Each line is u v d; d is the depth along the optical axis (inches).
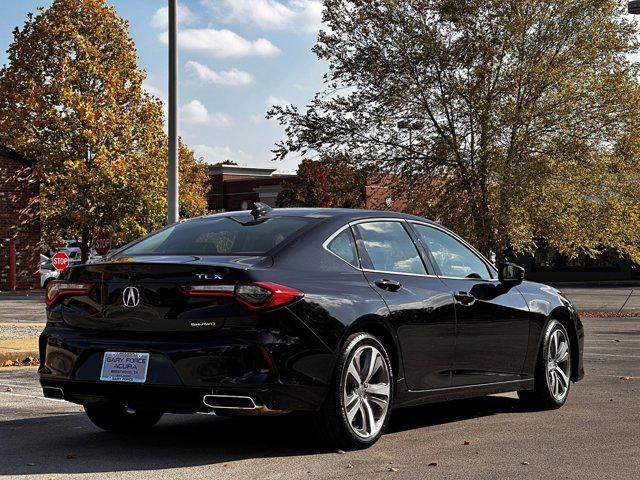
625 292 1486.2
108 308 226.8
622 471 210.5
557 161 1034.1
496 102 1029.2
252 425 276.4
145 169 1412.4
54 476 202.4
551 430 267.1
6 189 1466.5
